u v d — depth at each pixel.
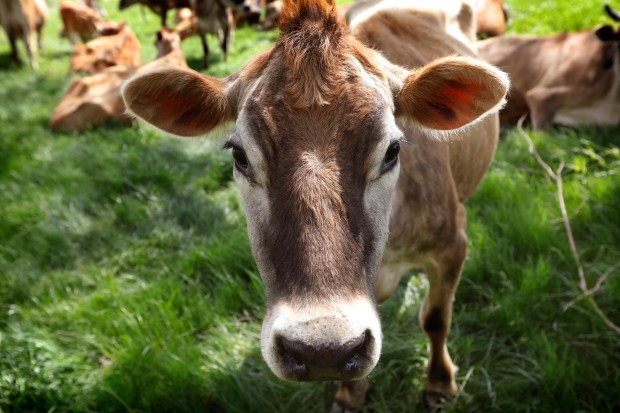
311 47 1.93
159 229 4.66
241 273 4.09
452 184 2.78
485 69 2.00
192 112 2.22
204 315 3.69
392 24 3.09
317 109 1.83
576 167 4.21
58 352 3.51
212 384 3.21
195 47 11.23
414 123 2.23
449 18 3.78
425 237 2.64
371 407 3.08
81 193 5.21
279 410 3.13
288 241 1.74
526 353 3.23
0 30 14.46
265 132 1.83
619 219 4.03
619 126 5.73
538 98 6.04
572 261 3.74
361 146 1.83
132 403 3.17
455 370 3.17
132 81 2.08
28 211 4.94
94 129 6.78
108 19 16.28
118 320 3.70
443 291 2.85
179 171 5.49
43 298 4.00
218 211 4.81
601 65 5.76
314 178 1.75
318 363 1.63
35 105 7.80
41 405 3.21
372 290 1.91
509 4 9.64
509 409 2.97
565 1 8.91
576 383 3.00
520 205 4.23
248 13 11.82
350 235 1.75
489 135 3.46
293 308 1.68
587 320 3.37
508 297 3.49
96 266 4.41
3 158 6.02
